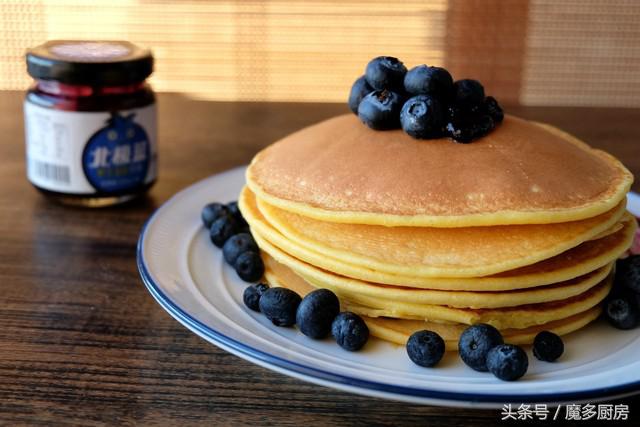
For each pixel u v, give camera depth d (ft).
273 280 1.34
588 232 1.22
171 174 1.85
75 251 1.50
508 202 1.20
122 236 1.56
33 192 1.75
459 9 3.18
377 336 1.22
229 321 1.21
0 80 3.30
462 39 3.22
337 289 1.24
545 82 3.22
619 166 1.37
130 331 1.26
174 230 1.49
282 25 3.30
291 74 3.37
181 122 2.18
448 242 1.21
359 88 1.38
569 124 2.15
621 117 2.23
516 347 1.12
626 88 3.19
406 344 1.19
